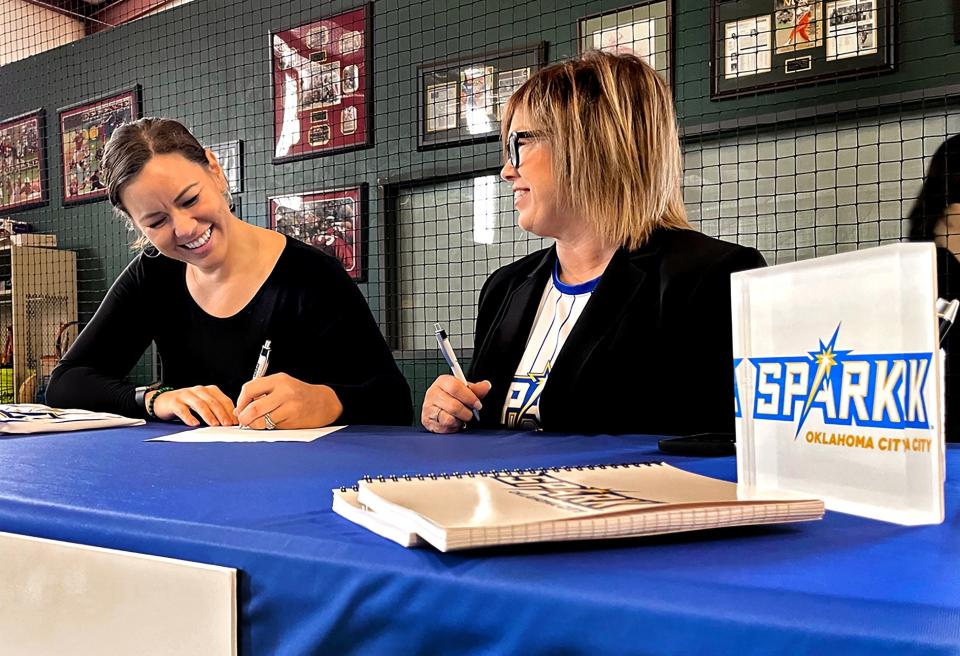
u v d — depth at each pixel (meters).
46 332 3.84
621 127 1.10
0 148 4.37
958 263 2.03
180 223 1.33
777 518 0.41
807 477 0.50
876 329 0.46
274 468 0.71
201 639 0.44
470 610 0.35
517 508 0.41
